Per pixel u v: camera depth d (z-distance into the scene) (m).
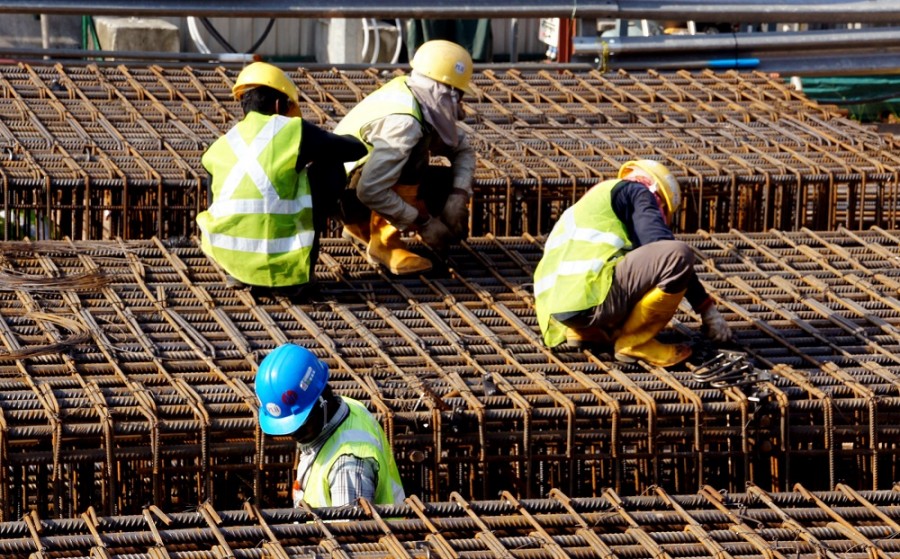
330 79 34.19
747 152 29.97
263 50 53.66
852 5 39.72
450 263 25.19
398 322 22.39
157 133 28.98
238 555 13.80
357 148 23.03
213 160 23.23
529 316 23.17
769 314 23.31
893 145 31.00
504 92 34.00
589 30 39.03
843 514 15.50
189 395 18.80
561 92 34.25
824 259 25.80
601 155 29.30
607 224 21.19
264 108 23.33
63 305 22.44
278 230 22.86
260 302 23.11
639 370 21.02
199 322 22.17
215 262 24.11
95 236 27.27
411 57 52.53
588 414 19.30
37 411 18.00
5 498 17.59
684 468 21.33
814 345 22.22
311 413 16.50
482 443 19.03
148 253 24.81
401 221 23.73
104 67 33.81
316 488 16.44
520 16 38.03
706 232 27.34
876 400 19.94
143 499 20.69
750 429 20.02
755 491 15.91
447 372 20.50
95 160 27.09
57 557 13.86
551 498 15.76
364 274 24.66
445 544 14.18
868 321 23.11
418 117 23.27
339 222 26.17
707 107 33.47
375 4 37.34
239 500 21.28
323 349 21.22
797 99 34.72
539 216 27.28
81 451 17.98
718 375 20.36
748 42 39.19
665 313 20.66
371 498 16.23
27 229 26.84
